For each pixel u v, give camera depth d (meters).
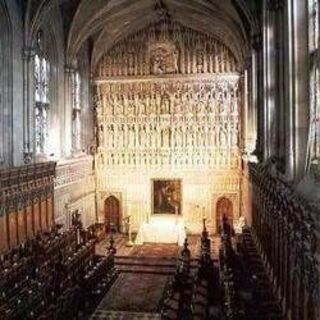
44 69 35.41
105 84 45.03
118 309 26.39
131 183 45.31
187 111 44.28
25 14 30.97
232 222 44.16
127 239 43.00
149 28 44.06
